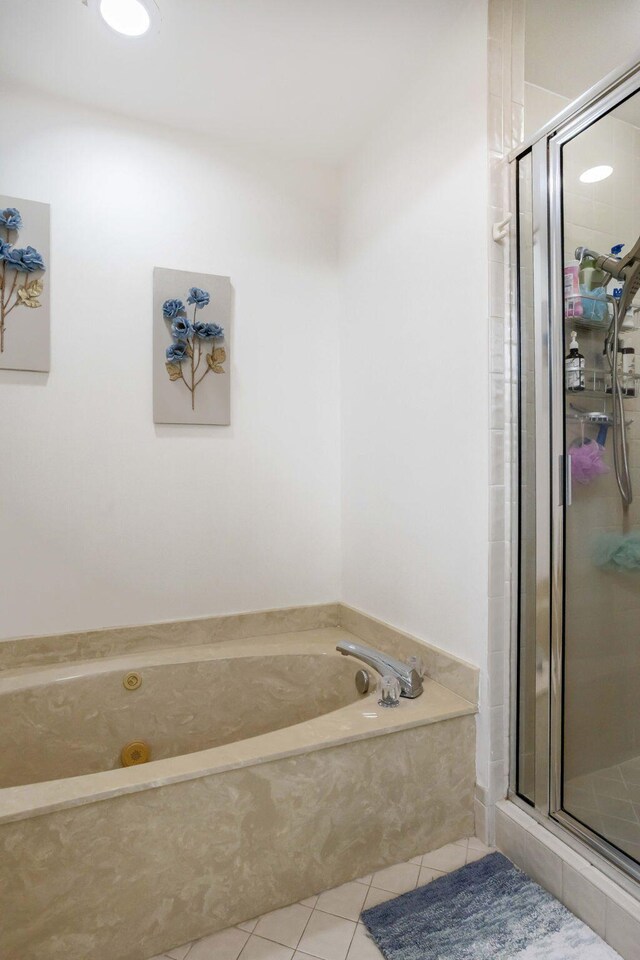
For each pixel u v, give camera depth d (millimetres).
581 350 1453
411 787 1587
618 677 1356
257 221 2328
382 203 2135
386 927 1339
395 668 1790
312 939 1326
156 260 2143
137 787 1261
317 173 2451
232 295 2279
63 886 1209
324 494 2467
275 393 2363
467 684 1684
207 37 1727
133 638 2107
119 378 2084
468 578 1694
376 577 2207
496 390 1611
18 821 1169
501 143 1619
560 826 1480
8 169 1917
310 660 2137
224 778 1353
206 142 2232
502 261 1618
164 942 1297
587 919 1335
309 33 1721
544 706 1534
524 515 1616
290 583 2406
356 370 2340
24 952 1182
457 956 1255
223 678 2080
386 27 1702
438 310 1821
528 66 1811
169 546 2182
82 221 2025
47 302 1965
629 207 1332
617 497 1368
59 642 1999
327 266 2475
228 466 2277
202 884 1334
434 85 1825
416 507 1947
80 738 1898
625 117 1324
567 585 1485
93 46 1766
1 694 1785
